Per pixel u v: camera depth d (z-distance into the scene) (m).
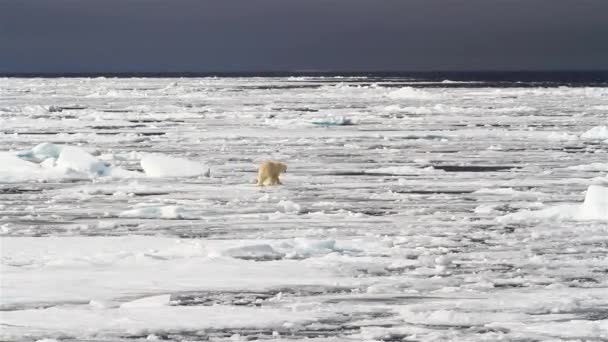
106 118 124.50
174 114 133.62
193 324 25.42
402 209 48.19
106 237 38.62
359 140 91.44
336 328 25.27
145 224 42.81
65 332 24.52
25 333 24.34
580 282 31.06
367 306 27.44
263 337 24.38
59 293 28.53
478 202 50.88
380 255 35.38
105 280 30.27
